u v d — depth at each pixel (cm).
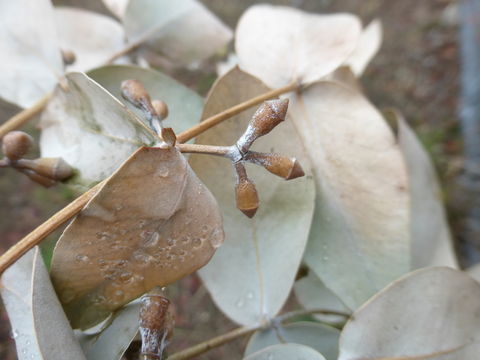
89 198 8
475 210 29
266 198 10
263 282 10
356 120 11
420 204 15
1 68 11
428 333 9
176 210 8
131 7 13
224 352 25
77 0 32
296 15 12
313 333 11
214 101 9
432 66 34
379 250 11
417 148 15
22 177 29
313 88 11
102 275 8
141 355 8
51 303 8
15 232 28
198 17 13
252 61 12
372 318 9
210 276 10
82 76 8
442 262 15
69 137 9
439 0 35
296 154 10
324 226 11
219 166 9
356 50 16
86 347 8
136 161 7
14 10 11
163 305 8
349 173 11
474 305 9
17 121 10
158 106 9
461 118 32
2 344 25
